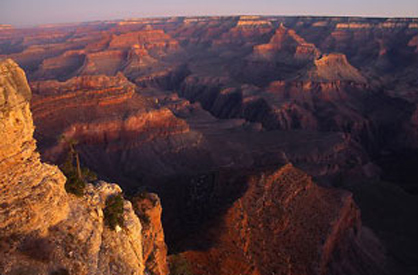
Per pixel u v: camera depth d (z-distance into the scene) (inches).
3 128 637.9
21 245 632.4
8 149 650.2
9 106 649.0
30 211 660.7
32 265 623.8
